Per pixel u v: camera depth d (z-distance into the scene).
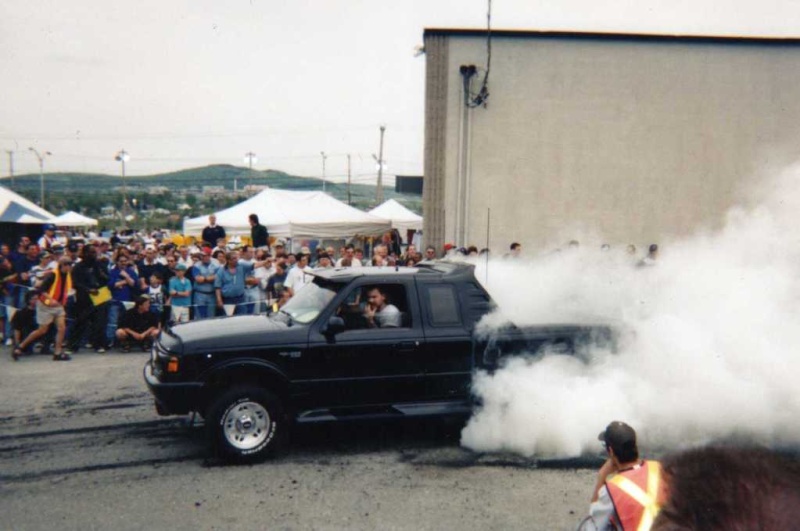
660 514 1.15
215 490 5.01
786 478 1.04
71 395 7.69
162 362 5.62
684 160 14.35
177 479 5.23
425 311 6.09
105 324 10.39
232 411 5.55
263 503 4.78
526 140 14.09
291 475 5.35
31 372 8.85
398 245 21.81
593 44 14.05
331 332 5.79
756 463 1.07
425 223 14.12
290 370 5.73
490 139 14.05
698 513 1.04
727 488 1.03
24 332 10.11
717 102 14.32
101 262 12.02
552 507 4.79
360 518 4.55
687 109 14.29
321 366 5.79
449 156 14.05
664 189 14.36
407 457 5.83
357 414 5.87
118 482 5.15
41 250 12.56
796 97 14.34
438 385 6.03
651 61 14.16
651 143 14.28
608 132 14.20
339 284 6.08
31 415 6.91
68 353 10.11
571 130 14.16
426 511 4.68
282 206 17.38
